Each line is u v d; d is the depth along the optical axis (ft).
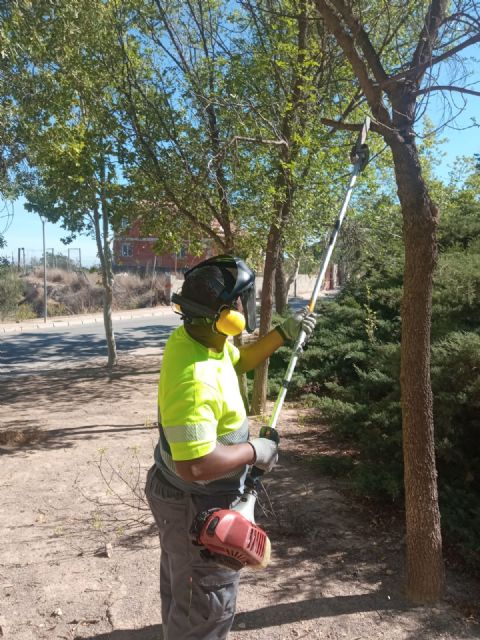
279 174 22.56
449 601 10.49
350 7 10.63
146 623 9.90
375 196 32.07
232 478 6.95
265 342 8.46
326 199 23.91
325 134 22.56
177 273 98.78
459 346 13.66
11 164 25.23
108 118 23.49
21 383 38.42
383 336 26.53
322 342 28.99
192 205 23.72
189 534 6.68
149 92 23.79
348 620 9.89
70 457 19.85
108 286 43.34
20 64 20.89
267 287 24.61
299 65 20.99
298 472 17.51
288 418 24.67
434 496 10.37
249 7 17.31
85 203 31.48
